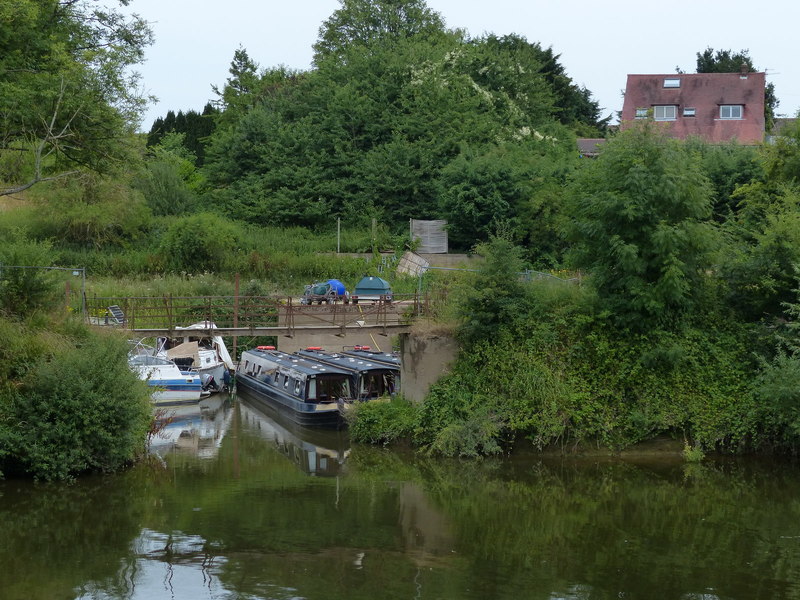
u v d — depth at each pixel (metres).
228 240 40.66
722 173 36.19
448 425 22.25
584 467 21.17
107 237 41.84
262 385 30.25
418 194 45.34
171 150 61.09
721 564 14.28
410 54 50.75
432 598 12.59
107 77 21.89
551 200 39.84
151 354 31.02
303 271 40.28
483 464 21.42
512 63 53.09
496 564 14.21
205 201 49.06
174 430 25.89
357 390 26.34
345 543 15.16
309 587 12.94
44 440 18.48
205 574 13.41
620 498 18.59
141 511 16.81
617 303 22.78
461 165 42.56
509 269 23.28
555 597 12.73
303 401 25.91
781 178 27.52
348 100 48.28
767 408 21.64
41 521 16.00
